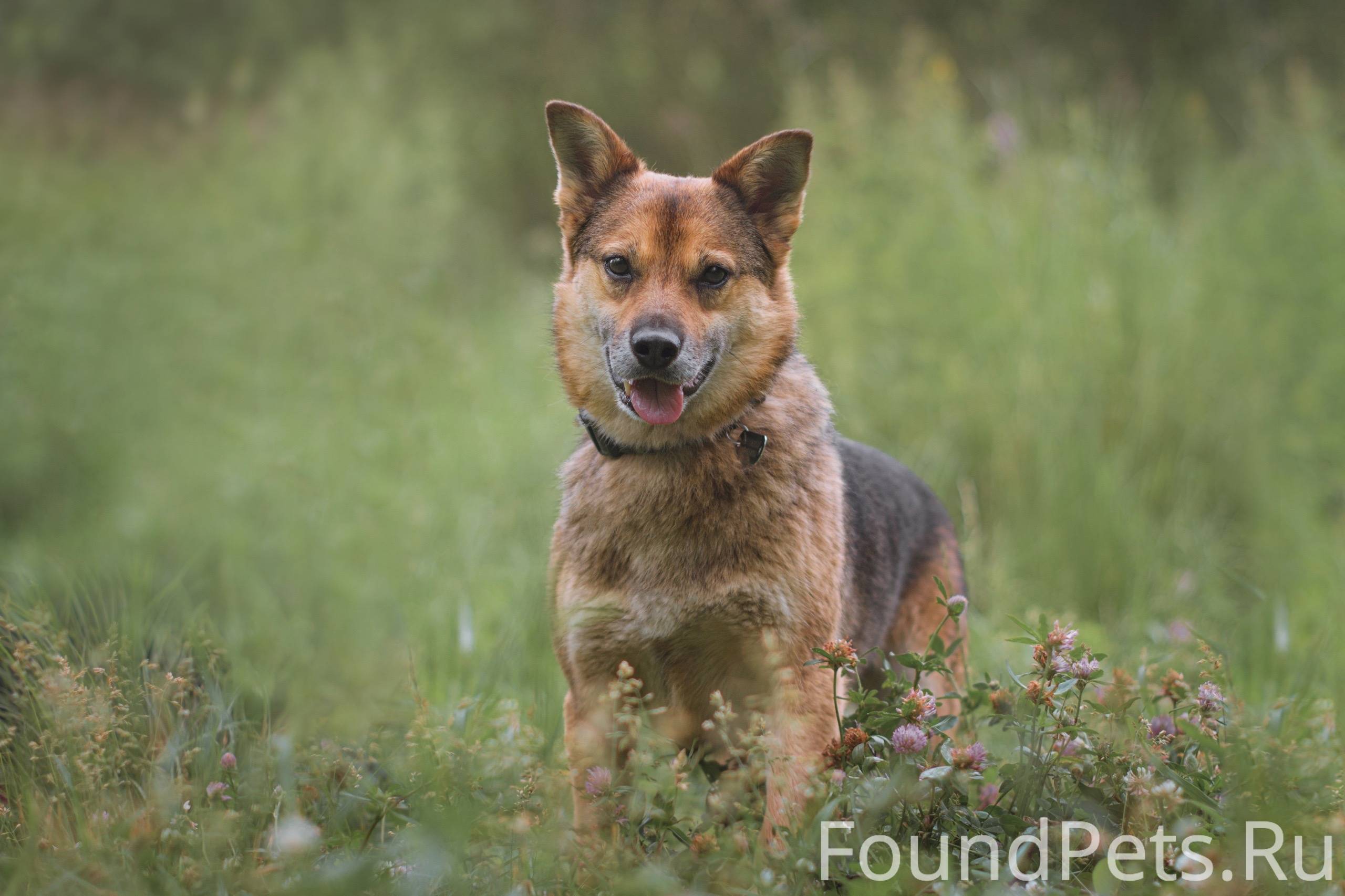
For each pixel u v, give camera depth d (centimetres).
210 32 2053
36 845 400
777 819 457
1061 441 925
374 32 2050
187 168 1688
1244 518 962
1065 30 2097
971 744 468
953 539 682
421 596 802
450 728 506
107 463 1062
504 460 1045
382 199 1544
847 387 1008
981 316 1011
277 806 456
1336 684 612
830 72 1755
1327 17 2111
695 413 514
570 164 569
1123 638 747
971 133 1236
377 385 1173
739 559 495
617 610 503
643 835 448
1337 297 1091
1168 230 1182
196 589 791
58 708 462
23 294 1163
